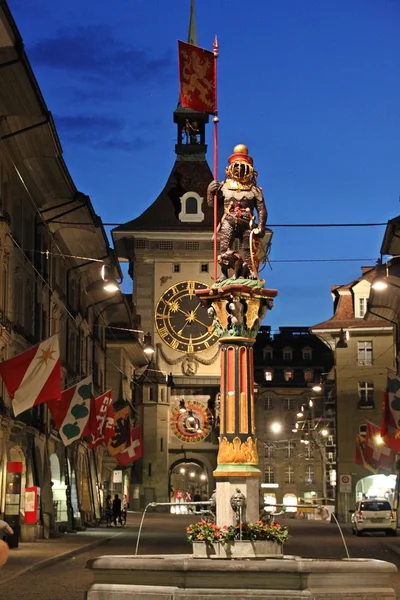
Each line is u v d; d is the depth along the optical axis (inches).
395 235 1964.8
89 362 2600.9
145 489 3661.4
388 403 1784.0
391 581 913.5
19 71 1315.2
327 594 602.9
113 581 623.5
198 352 3745.1
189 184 3951.8
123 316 2974.9
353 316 3309.5
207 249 3782.0
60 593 824.9
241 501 697.0
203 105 821.9
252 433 720.3
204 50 824.3
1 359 1514.5
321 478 4842.5
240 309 728.3
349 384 3228.3
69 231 2062.0
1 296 1508.4
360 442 2381.9
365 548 1524.4
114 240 3809.1
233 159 792.3
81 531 2036.2
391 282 2171.5
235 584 608.4
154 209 3878.0
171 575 613.3
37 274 1807.3
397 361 2669.8
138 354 3427.7
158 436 3686.0
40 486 1753.2
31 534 1553.9
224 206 786.8
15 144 1573.6
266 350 5128.0
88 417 1547.7
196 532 690.2
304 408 4975.4
